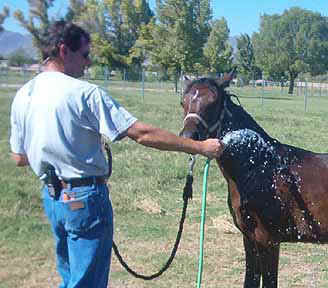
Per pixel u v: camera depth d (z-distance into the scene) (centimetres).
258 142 508
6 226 794
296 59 8444
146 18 6225
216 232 845
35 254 709
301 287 659
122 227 847
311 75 8612
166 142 350
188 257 734
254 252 528
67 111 336
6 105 1897
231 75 512
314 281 677
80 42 349
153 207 936
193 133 483
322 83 8400
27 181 1012
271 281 522
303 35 8456
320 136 1975
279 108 3512
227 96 512
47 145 340
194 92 499
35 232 783
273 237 514
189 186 496
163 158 1354
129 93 3788
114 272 673
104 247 356
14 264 677
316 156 516
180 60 5275
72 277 354
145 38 5791
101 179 353
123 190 1038
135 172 1191
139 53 5847
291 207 504
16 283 625
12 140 367
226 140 503
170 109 2602
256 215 508
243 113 518
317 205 501
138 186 1078
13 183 976
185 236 821
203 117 491
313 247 804
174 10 5272
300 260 750
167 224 874
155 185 1097
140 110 2477
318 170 506
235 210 520
